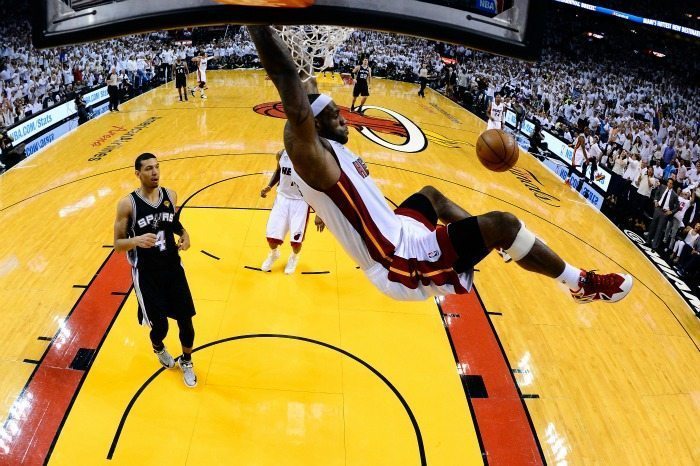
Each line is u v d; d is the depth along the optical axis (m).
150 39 21.05
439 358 5.39
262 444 4.19
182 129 12.02
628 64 26.98
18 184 8.65
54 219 7.54
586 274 2.15
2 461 3.93
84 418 4.32
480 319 6.12
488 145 2.52
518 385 5.19
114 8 1.18
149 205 4.05
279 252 6.84
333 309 5.94
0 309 5.57
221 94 16.11
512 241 2.06
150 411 4.41
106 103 14.38
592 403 5.12
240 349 5.19
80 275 6.25
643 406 5.17
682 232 8.68
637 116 18.31
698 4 23.78
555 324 6.25
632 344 6.11
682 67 26.03
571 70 24.33
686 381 5.62
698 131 15.51
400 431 4.45
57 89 13.84
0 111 10.49
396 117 14.68
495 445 4.46
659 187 9.15
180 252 6.75
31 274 6.21
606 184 10.98
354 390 4.82
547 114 16.38
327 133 2.09
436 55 23.67
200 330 5.41
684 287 7.67
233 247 7.01
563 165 12.77
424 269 2.15
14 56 14.63
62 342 5.16
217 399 4.57
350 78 20.14
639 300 7.12
